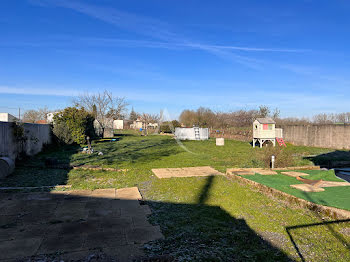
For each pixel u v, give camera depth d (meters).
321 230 3.83
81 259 2.84
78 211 4.55
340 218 4.17
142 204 5.06
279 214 4.50
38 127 13.33
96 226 3.85
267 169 8.41
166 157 12.19
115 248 3.13
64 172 8.18
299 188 5.75
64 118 16.91
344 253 3.14
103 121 33.19
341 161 10.44
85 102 34.28
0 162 7.26
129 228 3.79
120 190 6.09
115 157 11.97
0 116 15.88
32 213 4.41
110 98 35.28
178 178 7.43
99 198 5.41
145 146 17.86
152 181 7.11
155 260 2.79
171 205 5.00
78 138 16.62
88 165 9.36
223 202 5.16
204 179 7.32
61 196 5.54
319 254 3.12
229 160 11.25
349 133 15.67
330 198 5.00
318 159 11.27
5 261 2.77
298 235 3.66
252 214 4.49
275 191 5.66
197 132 25.12
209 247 3.22
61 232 3.60
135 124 52.56
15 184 6.52
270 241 3.47
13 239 3.34
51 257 2.88
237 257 2.99
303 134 18.81
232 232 3.71
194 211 4.64
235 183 6.83
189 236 3.53
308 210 4.71
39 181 6.89
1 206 4.77
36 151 12.82
